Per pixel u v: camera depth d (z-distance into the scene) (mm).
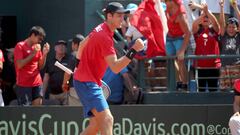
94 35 24609
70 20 38406
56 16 39031
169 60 32281
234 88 29516
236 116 27719
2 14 41469
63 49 34344
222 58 32281
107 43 24344
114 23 24562
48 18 39469
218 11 36562
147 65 32875
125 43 33969
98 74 24875
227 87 32531
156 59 32219
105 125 24656
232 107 30359
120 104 32500
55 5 39062
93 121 25203
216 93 32188
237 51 34000
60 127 30047
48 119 30062
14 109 30062
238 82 29234
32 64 32719
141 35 32469
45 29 39531
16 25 41031
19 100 32938
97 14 38031
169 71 32312
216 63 33062
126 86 32344
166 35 32719
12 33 41125
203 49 33625
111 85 32406
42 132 30047
